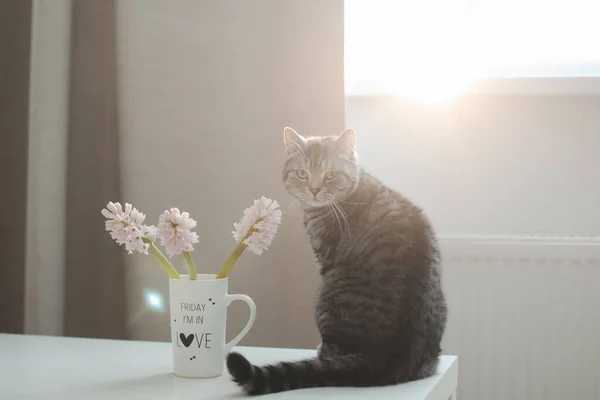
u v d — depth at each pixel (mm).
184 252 1123
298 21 1843
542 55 2076
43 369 1166
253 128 1879
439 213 2072
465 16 2092
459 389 1939
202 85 1902
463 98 2059
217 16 1893
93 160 1917
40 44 1958
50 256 1969
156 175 1926
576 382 1895
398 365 1086
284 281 1857
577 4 2059
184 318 1108
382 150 2094
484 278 1920
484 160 2055
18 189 1962
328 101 1830
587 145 2025
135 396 1001
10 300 1963
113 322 1911
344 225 1303
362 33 2121
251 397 995
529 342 1908
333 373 1049
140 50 1929
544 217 2037
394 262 1170
